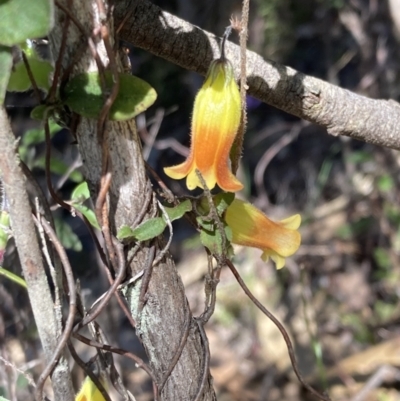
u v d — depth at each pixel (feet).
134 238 0.35
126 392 0.44
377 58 1.31
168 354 0.38
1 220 0.40
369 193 1.55
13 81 0.38
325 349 1.27
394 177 1.42
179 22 0.43
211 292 0.39
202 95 0.39
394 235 1.45
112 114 0.32
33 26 0.26
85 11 0.32
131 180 0.35
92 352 1.03
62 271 0.39
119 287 0.37
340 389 1.14
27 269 0.32
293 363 0.46
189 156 0.40
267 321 1.35
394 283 1.42
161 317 0.37
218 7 1.39
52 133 0.66
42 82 0.38
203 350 0.39
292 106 0.49
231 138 0.39
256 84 0.48
